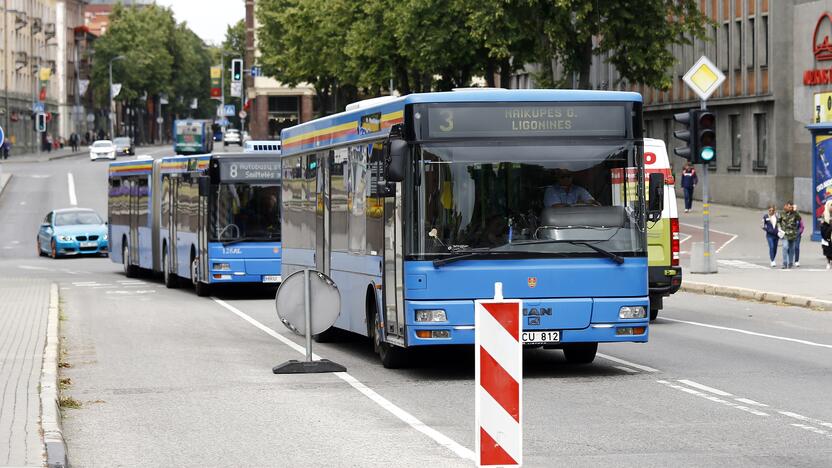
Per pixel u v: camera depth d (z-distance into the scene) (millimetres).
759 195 70688
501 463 10305
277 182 37094
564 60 55844
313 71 99812
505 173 18500
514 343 10305
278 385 18500
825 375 18688
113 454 13281
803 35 66250
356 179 21609
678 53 80188
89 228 63938
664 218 27906
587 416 15156
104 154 140000
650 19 54062
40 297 36031
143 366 20953
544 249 18500
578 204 18641
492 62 67125
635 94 18812
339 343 24969
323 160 24047
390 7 74438
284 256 27719
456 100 18469
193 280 39031
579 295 18562
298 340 25281
